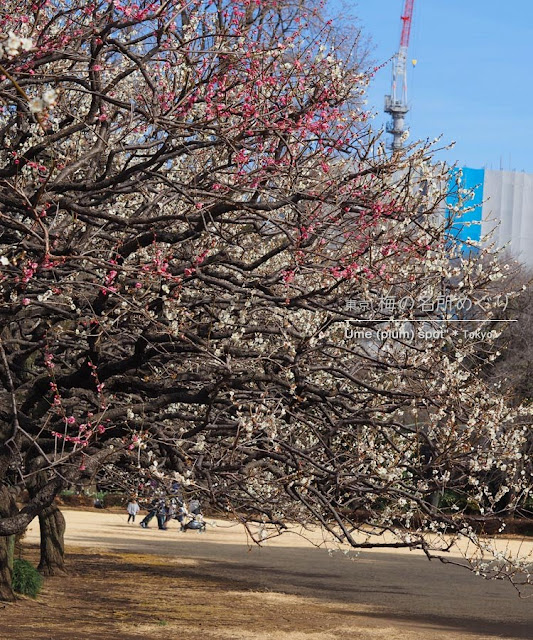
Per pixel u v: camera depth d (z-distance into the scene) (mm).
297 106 10148
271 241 13625
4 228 10633
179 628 14586
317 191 9734
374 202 9375
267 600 18750
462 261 10867
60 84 9836
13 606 15359
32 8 9016
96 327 10312
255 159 9922
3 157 11117
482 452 11391
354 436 12625
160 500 11562
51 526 20891
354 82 10055
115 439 11828
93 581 20281
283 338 10680
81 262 10031
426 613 17938
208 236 10375
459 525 11133
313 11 11133
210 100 8906
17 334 13094
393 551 32312
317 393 10898
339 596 20031
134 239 9445
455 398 11211
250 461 11078
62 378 10703
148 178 10438
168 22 8344
